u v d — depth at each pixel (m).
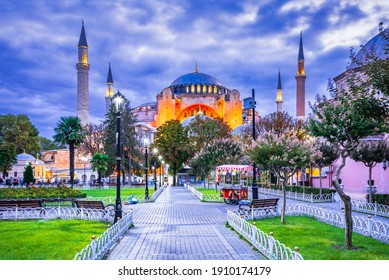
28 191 29.75
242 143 44.47
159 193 44.34
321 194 31.05
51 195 29.14
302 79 97.69
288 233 14.30
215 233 15.22
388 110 11.98
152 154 75.81
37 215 20.03
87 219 19.20
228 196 30.41
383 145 23.59
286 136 17.75
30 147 90.38
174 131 66.12
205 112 121.50
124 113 72.00
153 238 14.03
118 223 13.91
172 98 117.56
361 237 13.41
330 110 12.56
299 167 17.30
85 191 49.75
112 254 11.18
